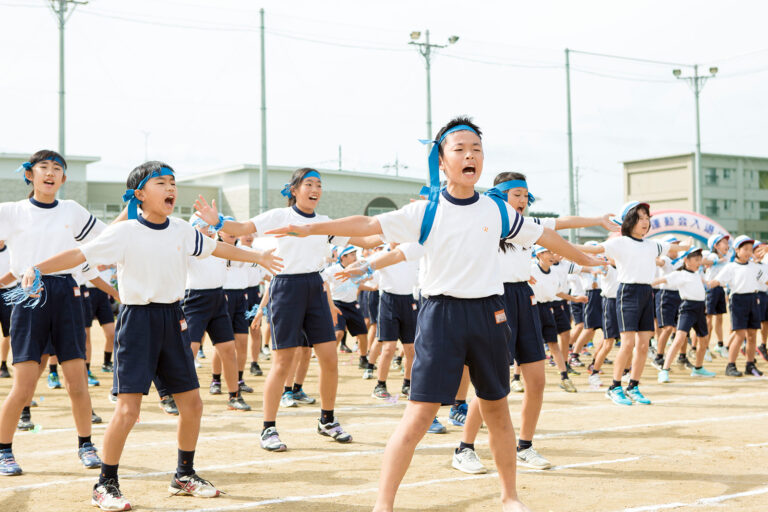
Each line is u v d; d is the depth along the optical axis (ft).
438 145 13.21
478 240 12.91
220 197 140.77
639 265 27.55
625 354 28.14
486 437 21.89
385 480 12.30
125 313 14.76
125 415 14.55
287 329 20.12
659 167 196.03
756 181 200.23
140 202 14.96
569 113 116.88
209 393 30.99
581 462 18.54
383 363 29.55
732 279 36.91
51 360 32.35
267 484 16.42
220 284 26.27
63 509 14.46
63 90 87.66
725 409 26.99
